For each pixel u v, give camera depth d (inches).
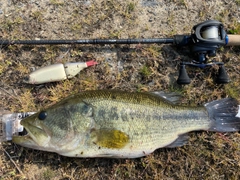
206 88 19.3
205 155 18.7
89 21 19.4
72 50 19.0
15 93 18.3
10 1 19.1
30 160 17.8
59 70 17.9
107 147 15.8
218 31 17.4
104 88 18.8
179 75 18.0
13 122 17.5
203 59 17.9
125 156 16.4
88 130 15.6
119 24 19.6
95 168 18.1
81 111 15.6
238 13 20.2
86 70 18.8
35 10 19.2
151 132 16.2
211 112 17.6
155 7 19.9
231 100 18.1
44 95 18.3
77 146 15.8
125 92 16.4
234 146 18.7
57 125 15.5
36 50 18.8
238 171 18.7
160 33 19.7
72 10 19.4
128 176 18.2
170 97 17.6
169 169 18.4
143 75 19.1
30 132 15.6
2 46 18.5
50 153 17.9
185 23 19.9
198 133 18.7
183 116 16.8
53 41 18.0
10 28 18.9
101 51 19.1
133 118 15.9
